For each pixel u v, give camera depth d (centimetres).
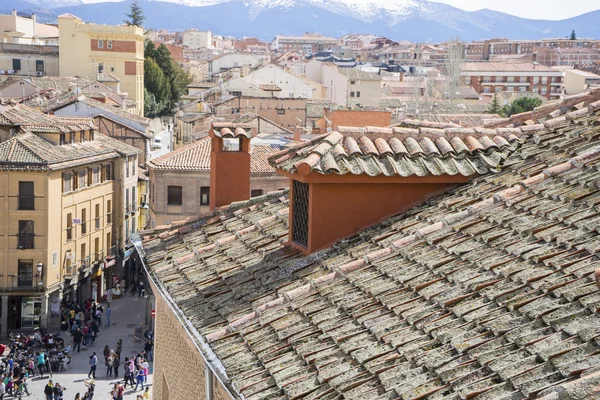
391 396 765
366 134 1325
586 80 15512
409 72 18812
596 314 752
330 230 1262
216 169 1852
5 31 16000
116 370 4756
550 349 723
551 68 17525
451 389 737
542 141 1318
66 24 13575
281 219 1537
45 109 8344
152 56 15925
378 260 1102
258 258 1367
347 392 803
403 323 905
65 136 6331
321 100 11525
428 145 1313
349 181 1244
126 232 7419
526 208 1069
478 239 1041
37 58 13538
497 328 797
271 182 5688
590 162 1120
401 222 1215
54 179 5881
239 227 1614
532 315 796
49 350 4938
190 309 1258
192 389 1341
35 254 5788
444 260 1016
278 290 1166
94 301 6269
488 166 1286
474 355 772
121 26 13525
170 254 1609
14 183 5750
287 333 998
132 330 5819
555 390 624
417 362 805
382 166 1260
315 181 1237
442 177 1269
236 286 1266
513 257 949
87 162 6359
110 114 8206
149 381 4762
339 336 932
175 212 6047
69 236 6194
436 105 10981
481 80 17425
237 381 932
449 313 881
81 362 5053
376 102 12544
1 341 5725
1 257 5769
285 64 15725
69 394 4441
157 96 15238
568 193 1055
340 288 1068
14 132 6147
